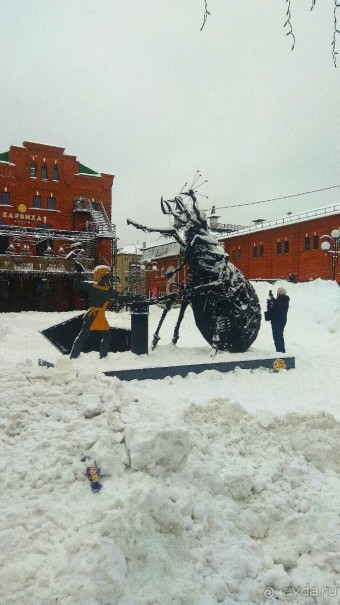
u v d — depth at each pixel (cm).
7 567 304
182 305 1210
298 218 4497
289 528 404
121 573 308
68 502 369
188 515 371
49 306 3838
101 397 526
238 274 1224
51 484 383
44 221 4450
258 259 4969
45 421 476
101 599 291
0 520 339
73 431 448
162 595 310
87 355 1073
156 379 970
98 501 366
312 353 1426
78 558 307
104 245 4303
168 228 1222
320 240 4253
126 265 8394
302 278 4422
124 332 1214
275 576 343
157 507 357
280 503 422
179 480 406
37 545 325
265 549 378
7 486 377
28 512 350
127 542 332
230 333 1184
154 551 334
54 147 4531
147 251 6272
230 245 5372
